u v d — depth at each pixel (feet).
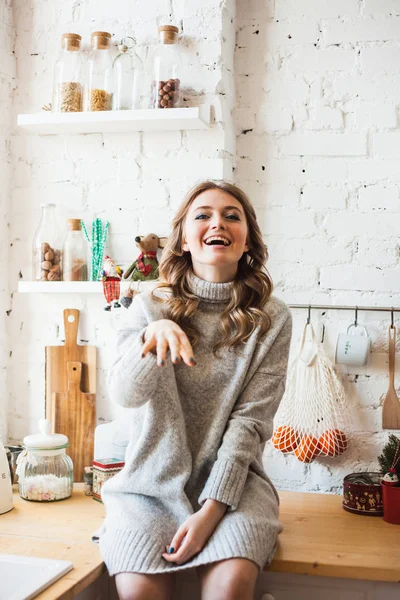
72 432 7.62
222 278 6.02
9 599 4.44
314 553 5.54
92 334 7.73
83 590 5.43
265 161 7.50
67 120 7.22
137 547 5.11
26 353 7.89
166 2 7.42
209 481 5.38
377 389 7.29
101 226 7.55
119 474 5.78
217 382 5.79
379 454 7.27
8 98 7.82
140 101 7.36
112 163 7.63
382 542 5.81
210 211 5.92
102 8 7.61
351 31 7.32
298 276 7.44
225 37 7.28
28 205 7.86
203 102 7.25
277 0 7.47
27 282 7.47
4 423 7.88
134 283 7.18
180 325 5.86
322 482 7.38
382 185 7.29
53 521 6.17
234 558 4.99
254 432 5.65
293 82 7.44
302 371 7.11
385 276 7.29
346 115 7.35
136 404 5.43
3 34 7.68
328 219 7.38
